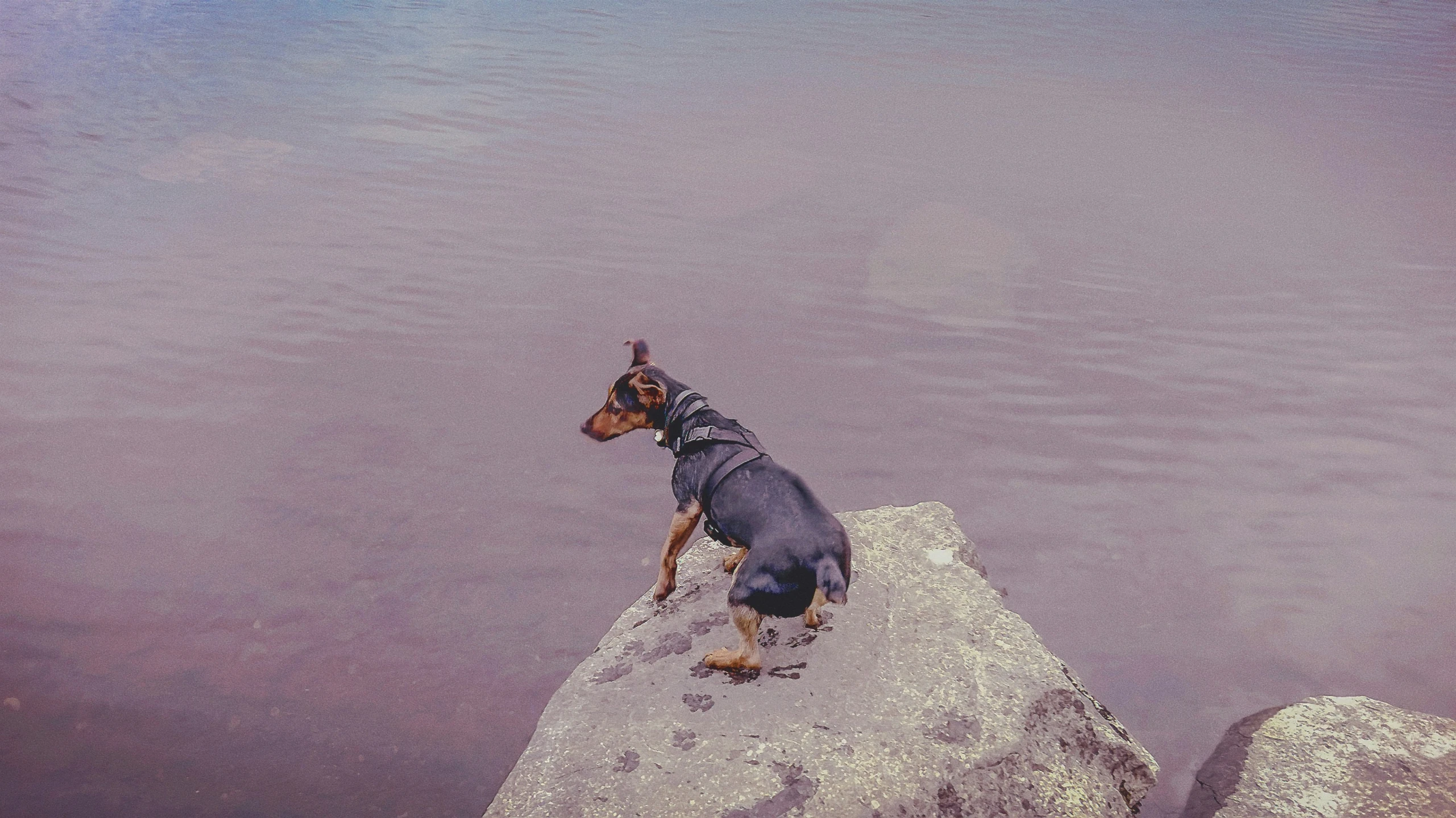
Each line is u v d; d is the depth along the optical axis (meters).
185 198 4.12
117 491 2.40
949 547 2.13
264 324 3.09
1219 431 2.79
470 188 4.35
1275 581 2.30
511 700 1.95
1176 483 2.59
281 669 2.00
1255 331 3.35
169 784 1.79
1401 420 2.86
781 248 3.85
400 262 3.58
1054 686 1.82
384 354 2.95
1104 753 1.79
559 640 2.08
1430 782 1.81
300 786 1.80
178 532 2.29
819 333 3.20
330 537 2.30
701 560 2.14
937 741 1.72
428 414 2.70
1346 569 2.34
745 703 1.78
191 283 3.36
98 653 2.01
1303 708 1.97
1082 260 3.88
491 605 2.15
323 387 2.79
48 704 1.91
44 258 3.50
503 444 2.61
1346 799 1.80
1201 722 1.98
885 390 2.90
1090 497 2.53
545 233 3.89
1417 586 2.29
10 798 1.75
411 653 2.04
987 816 1.66
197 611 2.11
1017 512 2.47
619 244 3.81
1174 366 3.10
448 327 3.11
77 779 1.79
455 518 2.37
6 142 4.70
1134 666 2.09
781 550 1.72
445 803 1.78
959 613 1.95
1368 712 1.94
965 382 2.96
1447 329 3.41
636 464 2.58
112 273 3.42
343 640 2.06
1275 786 1.84
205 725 1.89
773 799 1.64
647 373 1.91
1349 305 3.58
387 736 1.88
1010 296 3.55
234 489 2.42
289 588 2.17
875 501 2.48
